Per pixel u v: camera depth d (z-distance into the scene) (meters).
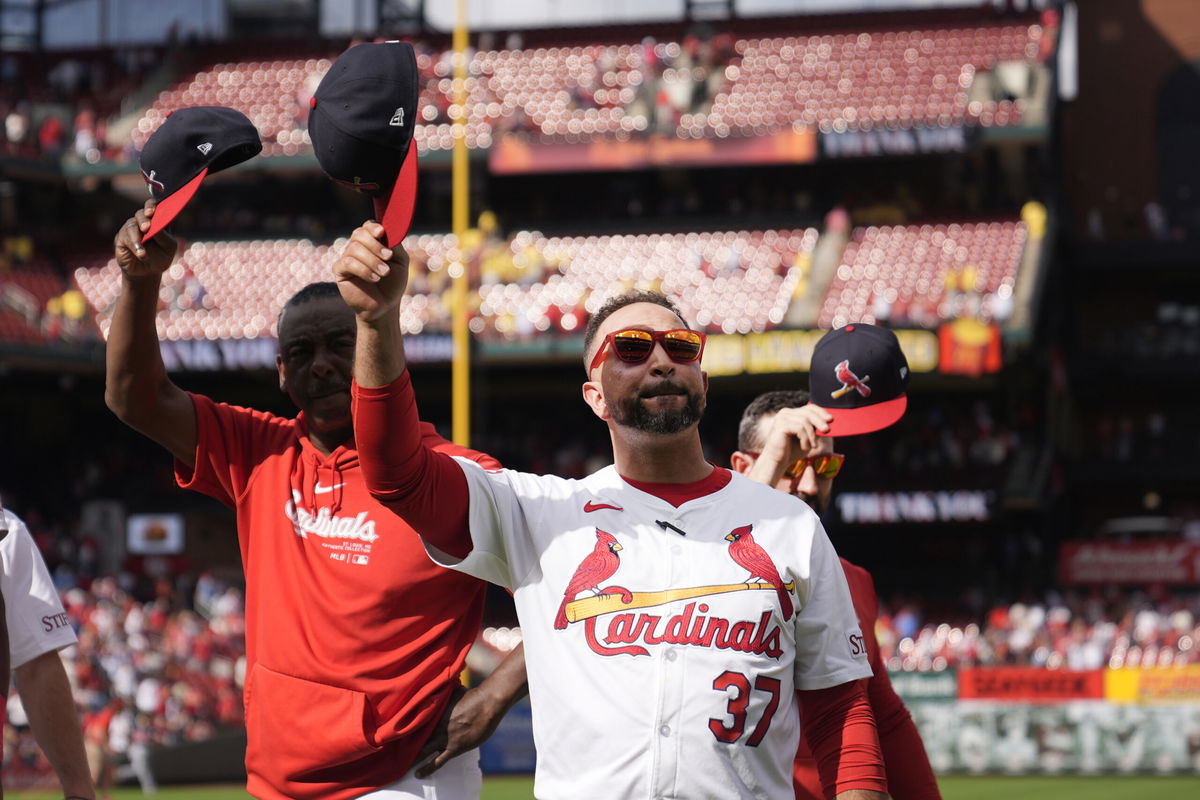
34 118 28.62
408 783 3.29
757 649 2.83
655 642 2.80
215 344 24.11
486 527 2.95
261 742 3.34
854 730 3.02
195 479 3.57
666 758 2.76
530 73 30.16
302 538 3.37
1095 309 29.31
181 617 21.84
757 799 2.82
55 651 3.87
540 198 28.72
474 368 25.70
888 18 30.44
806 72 29.44
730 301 25.42
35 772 16.30
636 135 26.53
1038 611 21.77
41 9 33.12
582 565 2.88
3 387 27.28
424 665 3.28
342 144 2.66
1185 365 27.25
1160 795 15.07
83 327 25.34
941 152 25.70
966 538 25.50
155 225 3.15
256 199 29.09
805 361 22.34
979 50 29.33
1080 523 28.45
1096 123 29.98
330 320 3.44
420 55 31.16
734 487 3.02
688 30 30.81
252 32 33.09
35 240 28.11
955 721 18.28
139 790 16.75
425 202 28.55
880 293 24.98
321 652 3.28
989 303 23.14
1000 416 26.16
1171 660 20.02
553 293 25.84
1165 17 29.83
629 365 2.94
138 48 32.25
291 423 3.61
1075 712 18.03
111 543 25.75
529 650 2.93
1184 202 29.72
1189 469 27.12
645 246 27.05
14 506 26.28
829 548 3.04
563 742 2.83
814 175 28.06
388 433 2.75
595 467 26.38
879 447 25.19
